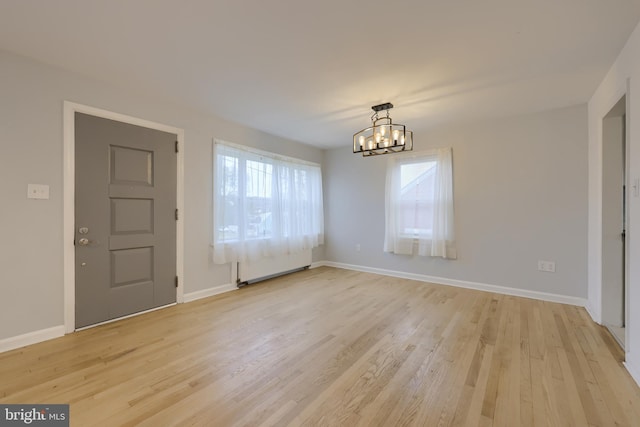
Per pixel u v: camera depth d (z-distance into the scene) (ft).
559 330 8.38
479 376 6.07
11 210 7.18
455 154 13.10
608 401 5.27
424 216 14.02
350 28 6.15
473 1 5.30
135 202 9.45
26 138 7.38
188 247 10.96
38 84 7.55
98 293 8.65
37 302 7.56
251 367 6.40
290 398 5.35
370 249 16.24
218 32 6.31
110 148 8.87
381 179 15.87
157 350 7.14
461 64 7.61
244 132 13.05
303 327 8.61
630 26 6.00
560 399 5.33
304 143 16.40
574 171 10.60
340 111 11.14
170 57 7.35
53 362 6.54
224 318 9.29
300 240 15.85
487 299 11.28
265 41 6.64
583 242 10.45
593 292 9.66
